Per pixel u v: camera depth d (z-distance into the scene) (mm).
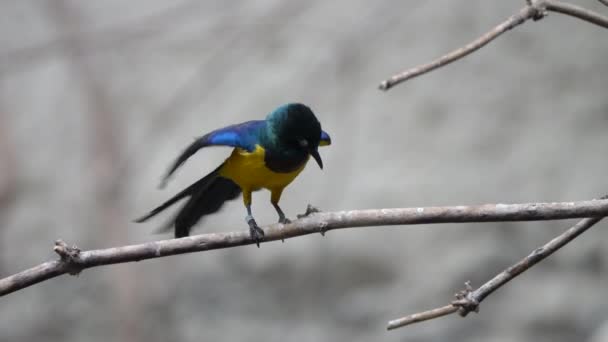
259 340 16422
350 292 16750
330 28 18688
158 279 16391
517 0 18953
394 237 16812
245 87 18500
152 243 5719
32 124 19703
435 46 18703
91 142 15977
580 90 18047
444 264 16344
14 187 19234
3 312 18234
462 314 5586
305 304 16844
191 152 6551
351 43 18469
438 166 17328
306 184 17516
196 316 16656
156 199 17125
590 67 18250
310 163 17688
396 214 5785
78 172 18938
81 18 17578
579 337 15445
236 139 6793
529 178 16984
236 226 17109
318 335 16406
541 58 18516
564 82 18219
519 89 18188
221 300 16953
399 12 18922
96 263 5621
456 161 17391
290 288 17047
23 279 5527
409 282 16406
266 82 18422
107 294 17781
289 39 18797
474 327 15930
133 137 17656
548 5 5535
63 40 16609
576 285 15922
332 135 17875
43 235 18531
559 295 15836
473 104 18109
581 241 16266
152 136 17859
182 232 7109
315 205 17234
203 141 6652
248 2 18359
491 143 17578
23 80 20047
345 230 17047
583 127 17531
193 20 18406
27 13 19703
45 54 18984
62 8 16703
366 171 17469
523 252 16281
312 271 17000
